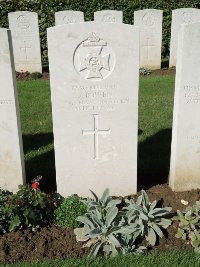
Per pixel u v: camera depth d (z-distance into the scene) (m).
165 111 1.88
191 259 0.88
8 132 1.09
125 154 1.11
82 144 1.09
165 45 3.20
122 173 1.14
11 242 0.94
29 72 2.77
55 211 1.01
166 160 1.38
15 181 1.16
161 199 1.12
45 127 1.72
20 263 0.87
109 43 0.98
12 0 3.02
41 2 3.04
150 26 2.70
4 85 1.03
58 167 1.11
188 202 1.10
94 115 1.06
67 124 1.06
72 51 0.98
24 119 1.81
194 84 1.04
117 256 0.88
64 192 1.15
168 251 0.92
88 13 3.12
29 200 0.97
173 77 2.56
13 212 0.95
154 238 0.94
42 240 0.95
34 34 2.66
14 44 2.68
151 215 0.95
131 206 0.97
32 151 1.46
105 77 1.02
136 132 1.08
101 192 1.16
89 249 0.93
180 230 0.96
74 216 0.99
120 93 1.04
